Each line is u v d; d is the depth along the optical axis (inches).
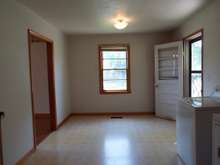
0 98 102.8
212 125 91.0
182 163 116.3
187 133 108.3
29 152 132.3
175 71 210.8
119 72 246.1
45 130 188.9
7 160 107.7
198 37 174.7
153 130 180.2
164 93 221.0
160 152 132.3
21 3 124.5
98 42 241.8
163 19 173.9
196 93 183.6
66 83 231.6
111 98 246.5
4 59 106.8
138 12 151.2
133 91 245.6
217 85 131.3
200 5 137.9
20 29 125.0
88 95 247.0
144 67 243.1
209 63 141.6
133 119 221.9
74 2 125.4
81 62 244.2
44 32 166.4
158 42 240.1
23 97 127.1
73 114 248.5
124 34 240.2
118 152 133.6
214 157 81.0
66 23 179.3
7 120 108.3
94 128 190.9
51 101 187.6
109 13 151.9
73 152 135.3
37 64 238.1
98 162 119.6
